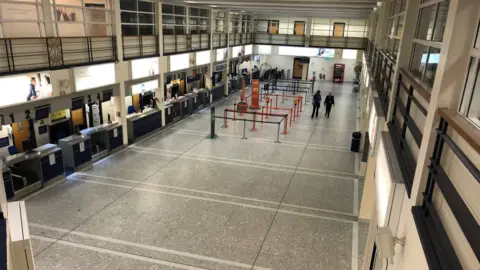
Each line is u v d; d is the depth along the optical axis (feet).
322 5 45.42
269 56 105.29
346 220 27.27
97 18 36.09
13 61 26.32
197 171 35.76
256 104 63.36
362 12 58.34
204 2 49.60
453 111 8.04
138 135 44.86
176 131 49.90
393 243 10.20
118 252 22.43
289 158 40.27
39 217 26.14
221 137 47.47
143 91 45.39
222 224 26.11
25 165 30.66
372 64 44.73
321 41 88.74
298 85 90.74
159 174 34.73
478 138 5.89
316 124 55.72
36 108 29.12
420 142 10.07
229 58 77.41
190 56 58.08
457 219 6.23
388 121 17.26
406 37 16.33
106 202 28.78
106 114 42.01
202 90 65.21
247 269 21.30
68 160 34.27
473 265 5.87
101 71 36.27
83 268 20.84
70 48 31.81
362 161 34.86
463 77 7.91
